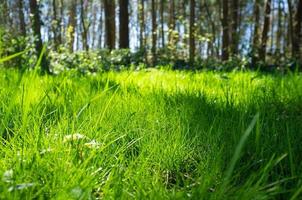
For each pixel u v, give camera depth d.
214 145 1.99
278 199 1.51
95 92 3.59
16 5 33.72
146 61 18.34
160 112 2.73
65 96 2.93
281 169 1.72
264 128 2.36
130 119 2.51
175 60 18.41
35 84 3.57
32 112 2.33
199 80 5.44
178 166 1.89
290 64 14.12
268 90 4.30
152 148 1.99
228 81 5.32
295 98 3.73
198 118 2.57
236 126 2.37
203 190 1.36
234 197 1.33
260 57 17.97
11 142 1.87
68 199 1.28
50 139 1.94
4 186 1.26
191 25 24.83
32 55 12.45
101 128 2.19
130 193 1.43
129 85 4.21
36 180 1.44
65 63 15.93
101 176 1.64
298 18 19.09
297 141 2.11
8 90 3.18
